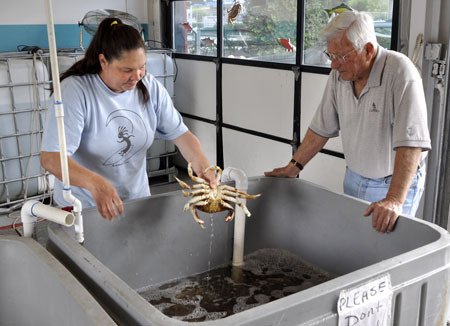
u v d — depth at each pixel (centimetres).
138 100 172
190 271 172
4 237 123
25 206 132
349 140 195
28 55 336
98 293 102
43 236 138
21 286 122
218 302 151
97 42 157
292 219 178
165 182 439
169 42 444
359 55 176
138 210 156
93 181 143
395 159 171
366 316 101
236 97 385
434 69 241
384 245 148
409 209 195
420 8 240
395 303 107
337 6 289
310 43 314
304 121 327
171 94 411
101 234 149
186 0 416
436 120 247
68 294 98
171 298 154
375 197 192
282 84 338
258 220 183
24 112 333
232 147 400
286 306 89
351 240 159
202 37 410
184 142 186
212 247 175
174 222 165
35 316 119
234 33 376
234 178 171
